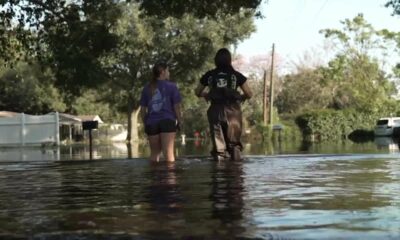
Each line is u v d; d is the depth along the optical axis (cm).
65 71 3250
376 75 8500
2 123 4634
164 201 639
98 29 3119
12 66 3028
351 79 8644
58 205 634
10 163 1609
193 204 609
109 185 847
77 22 3020
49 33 2986
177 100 1423
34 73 9112
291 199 640
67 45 3042
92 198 691
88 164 1428
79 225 498
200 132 9681
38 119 4597
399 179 865
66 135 8925
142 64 7069
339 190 722
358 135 8200
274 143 5197
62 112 10044
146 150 3834
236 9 2773
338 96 10519
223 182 844
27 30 2931
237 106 1379
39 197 717
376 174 959
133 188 786
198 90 1411
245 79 1380
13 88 9800
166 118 1408
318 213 537
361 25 8350
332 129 8131
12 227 497
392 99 8569
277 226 473
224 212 549
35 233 468
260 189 743
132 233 458
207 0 2727
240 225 480
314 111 8338
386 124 7475
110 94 7906
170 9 2738
